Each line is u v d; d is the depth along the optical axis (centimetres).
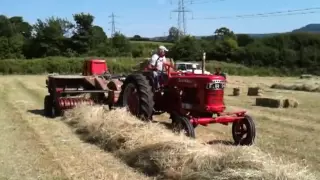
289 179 516
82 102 1120
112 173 623
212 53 5547
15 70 4350
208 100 789
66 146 789
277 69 5025
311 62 5238
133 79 924
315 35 5753
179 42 5538
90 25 6194
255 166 541
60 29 6106
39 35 5978
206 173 557
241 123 827
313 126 1059
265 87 2625
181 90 840
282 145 830
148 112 891
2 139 838
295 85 2436
